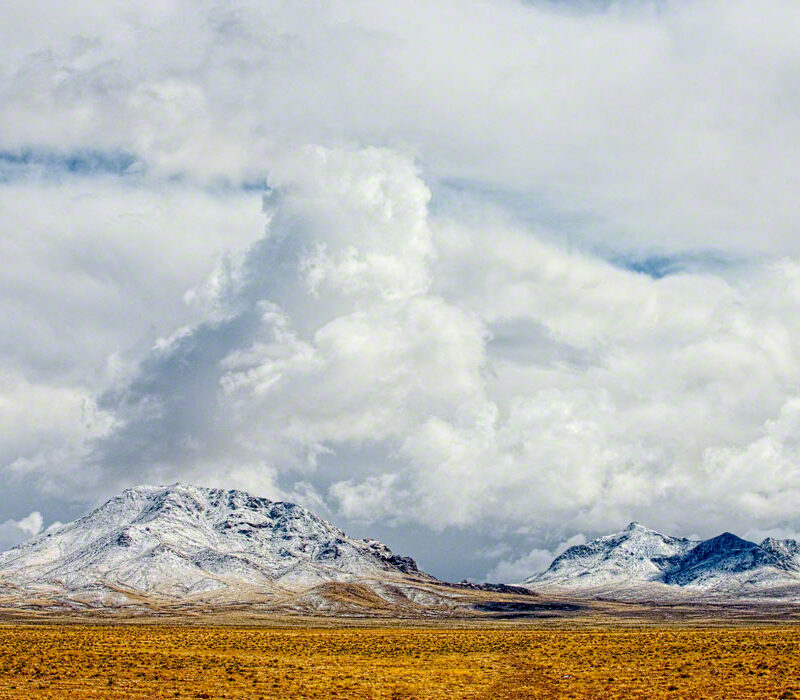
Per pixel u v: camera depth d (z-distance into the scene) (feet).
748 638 585.63
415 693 351.67
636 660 445.37
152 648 533.55
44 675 375.25
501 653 520.83
